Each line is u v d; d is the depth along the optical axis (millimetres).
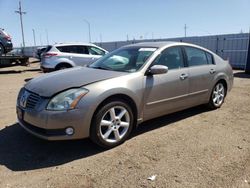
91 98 3666
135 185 3062
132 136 4496
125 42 26047
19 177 3246
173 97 4832
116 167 3461
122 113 4066
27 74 14703
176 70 4891
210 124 5113
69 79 3996
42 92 3746
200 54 5594
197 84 5324
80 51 11805
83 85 3762
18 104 4148
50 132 3602
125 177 3225
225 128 4898
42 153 3889
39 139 4367
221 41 18953
